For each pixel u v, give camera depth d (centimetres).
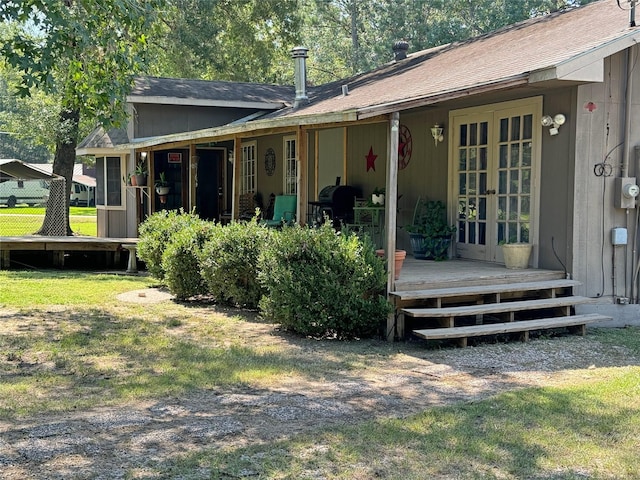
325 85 1695
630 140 835
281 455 400
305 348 704
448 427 449
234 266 892
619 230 828
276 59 2653
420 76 1096
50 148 2202
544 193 862
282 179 1504
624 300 840
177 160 1739
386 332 752
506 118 926
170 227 1116
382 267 746
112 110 926
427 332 702
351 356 669
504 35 1154
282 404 506
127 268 1445
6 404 503
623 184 822
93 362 637
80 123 2086
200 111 1664
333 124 870
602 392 535
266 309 781
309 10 3278
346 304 724
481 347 718
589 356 682
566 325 766
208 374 591
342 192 1226
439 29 2705
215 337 756
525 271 845
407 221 1127
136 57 885
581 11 1050
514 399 514
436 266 916
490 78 795
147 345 709
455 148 1020
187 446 414
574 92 809
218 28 2211
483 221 974
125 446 414
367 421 466
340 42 3544
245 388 551
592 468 384
